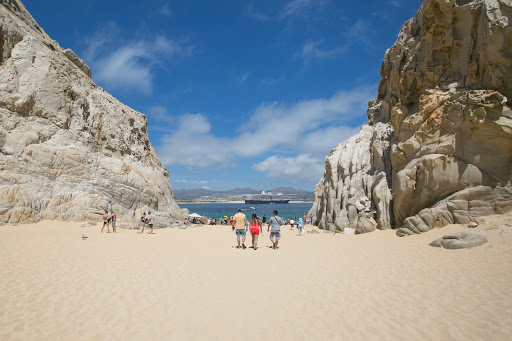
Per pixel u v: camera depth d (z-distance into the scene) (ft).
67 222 73.72
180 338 15.40
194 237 62.75
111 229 71.46
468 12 58.34
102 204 85.40
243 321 17.48
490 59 53.42
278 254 39.68
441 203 53.42
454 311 18.79
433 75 63.67
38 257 33.96
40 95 89.56
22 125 84.02
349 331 16.28
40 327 16.33
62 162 85.66
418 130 60.75
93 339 15.19
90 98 107.86
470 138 52.37
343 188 81.30
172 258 35.73
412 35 73.56
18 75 88.17
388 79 86.43
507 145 48.91
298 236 65.77
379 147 75.97
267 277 26.94
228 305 19.92
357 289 23.39
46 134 87.45
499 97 49.83
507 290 22.52
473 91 52.29
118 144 109.81
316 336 15.72
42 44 98.94
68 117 95.40
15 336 15.26
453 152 53.83
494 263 30.48
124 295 21.54
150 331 16.11
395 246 45.44
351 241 54.13
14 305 19.29
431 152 57.26
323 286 24.17
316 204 106.52
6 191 69.10
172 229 85.66
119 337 15.42
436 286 23.97
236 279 26.20
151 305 19.75
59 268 29.07
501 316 17.85
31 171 78.18
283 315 18.37
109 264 31.42
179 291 22.62
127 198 96.58
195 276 27.04
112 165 99.91
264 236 67.00
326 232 73.05
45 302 19.93
